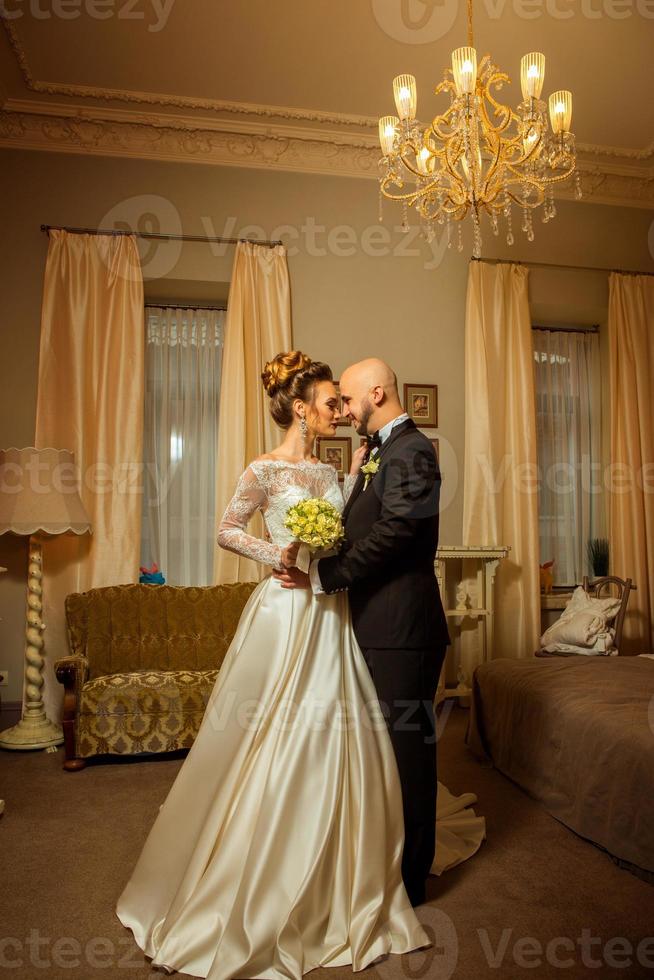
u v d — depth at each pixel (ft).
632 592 18.79
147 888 7.04
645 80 15.46
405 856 7.34
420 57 14.74
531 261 19.10
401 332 18.24
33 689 14.28
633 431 19.12
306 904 6.34
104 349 16.39
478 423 18.03
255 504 8.11
